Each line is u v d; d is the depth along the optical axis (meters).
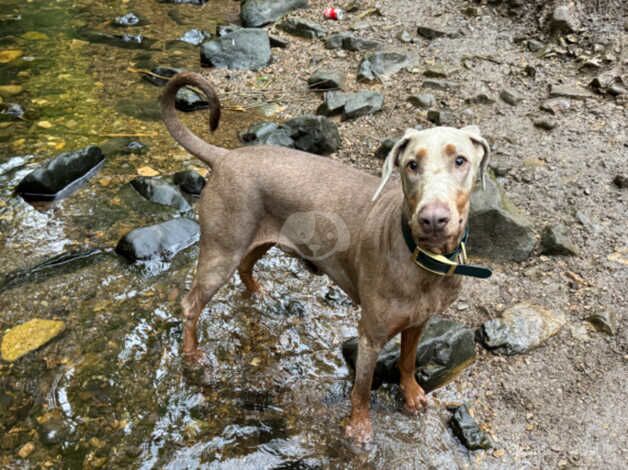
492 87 1.81
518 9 2.08
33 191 1.48
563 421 1.01
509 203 1.34
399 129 1.71
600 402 1.03
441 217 0.75
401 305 0.90
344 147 1.67
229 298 1.27
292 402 1.07
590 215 1.37
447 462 0.97
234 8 2.57
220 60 2.10
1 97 1.88
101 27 2.36
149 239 1.34
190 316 1.12
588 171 1.48
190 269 1.32
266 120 1.82
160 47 2.23
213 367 1.13
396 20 2.22
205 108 1.90
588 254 1.29
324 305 1.26
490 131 1.64
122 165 1.61
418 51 2.03
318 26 2.24
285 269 1.34
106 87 1.97
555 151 1.55
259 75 2.05
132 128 1.77
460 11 2.19
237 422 1.04
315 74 1.97
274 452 0.99
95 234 1.40
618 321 1.15
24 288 1.25
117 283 1.28
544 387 1.06
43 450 0.98
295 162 1.04
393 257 0.88
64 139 1.71
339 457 0.99
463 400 1.06
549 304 1.20
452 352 1.10
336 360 1.15
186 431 1.02
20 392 1.06
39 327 1.17
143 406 1.05
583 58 1.83
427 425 1.03
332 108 1.79
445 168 0.79
